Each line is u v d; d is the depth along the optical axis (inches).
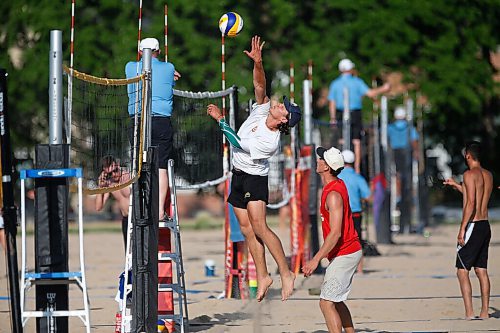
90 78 798.5
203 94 1116.5
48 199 772.6
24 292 755.4
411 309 1152.8
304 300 1246.3
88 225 3105.3
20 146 2896.2
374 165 2239.2
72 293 1344.7
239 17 1019.9
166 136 979.9
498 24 2984.7
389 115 2874.0
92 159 950.4
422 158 2527.1
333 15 2930.6
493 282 1418.6
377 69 2869.1
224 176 1239.5
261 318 1091.3
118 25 2714.1
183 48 2723.9
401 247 2086.6
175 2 2728.8
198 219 3238.2
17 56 2979.8
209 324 1048.8
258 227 892.6
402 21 2876.5
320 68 2847.0
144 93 862.5
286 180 1621.6
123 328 867.4
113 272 1637.6
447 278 1486.2
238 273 1268.5
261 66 917.2
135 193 855.1
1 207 724.7
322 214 850.1
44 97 2832.2
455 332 974.4
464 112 2950.3
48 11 2694.4
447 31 2925.7
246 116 1263.5
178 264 928.3
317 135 2042.3
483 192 1074.1
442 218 3238.2
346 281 845.8
